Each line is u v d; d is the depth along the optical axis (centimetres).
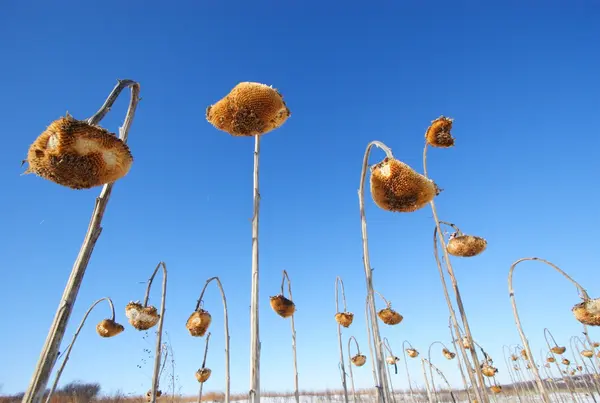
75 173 200
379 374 308
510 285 566
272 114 294
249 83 294
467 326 509
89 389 2639
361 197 382
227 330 739
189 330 565
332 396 2622
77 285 209
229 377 716
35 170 202
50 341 191
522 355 1838
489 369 962
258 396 367
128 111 268
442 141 461
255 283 417
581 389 1914
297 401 904
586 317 426
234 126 300
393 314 662
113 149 199
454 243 515
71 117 189
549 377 1845
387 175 263
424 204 276
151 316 550
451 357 1233
